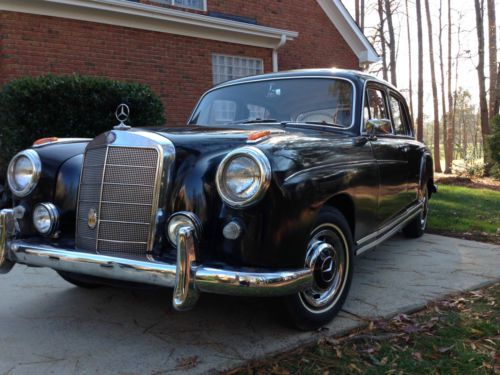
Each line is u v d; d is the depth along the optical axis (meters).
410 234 5.71
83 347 2.73
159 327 3.01
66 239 2.96
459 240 5.66
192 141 2.70
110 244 2.70
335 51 13.42
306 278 2.53
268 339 2.80
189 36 9.99
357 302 3.41
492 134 15.55
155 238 2.58
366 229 3.53
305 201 2.55
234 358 2.58
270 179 2.36
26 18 7.87
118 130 2.76
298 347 2.71
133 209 2.63
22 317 3.18
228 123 4.04
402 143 4.47
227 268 2.35
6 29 7.67
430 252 5.02
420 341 2.81
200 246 2.47
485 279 4.01
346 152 3.17
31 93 6.64
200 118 4.32
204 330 2.95
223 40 10.52
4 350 2.69
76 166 3.05
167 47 9.68
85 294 3.64
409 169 4.55
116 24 8.91
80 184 2.87
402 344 2.78
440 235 6.00
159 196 2.57
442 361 2.58
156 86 9.60
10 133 6.73
